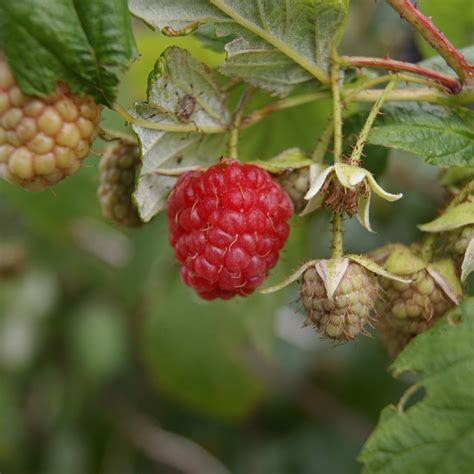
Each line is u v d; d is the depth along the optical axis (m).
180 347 0.35
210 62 0.26
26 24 0.19
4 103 0.19
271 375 0.37
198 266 0.20
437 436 0.19
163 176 0.21
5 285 0.38
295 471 0.36
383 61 0.21
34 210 0.32
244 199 0.20
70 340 0.38
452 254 0.21
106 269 0.37
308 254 0.26
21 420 0.39
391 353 0.22
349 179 0.19
